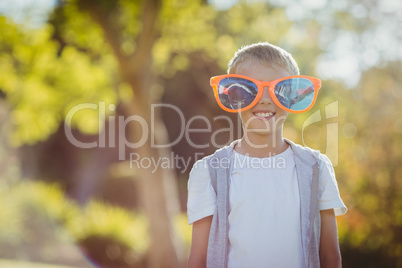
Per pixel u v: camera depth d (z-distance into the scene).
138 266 9.91
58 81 9.52
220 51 9.64
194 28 9.21
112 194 14.12
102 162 18.62
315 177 1.91
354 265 7.60
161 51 9.40
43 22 8.43
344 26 9.62
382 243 7.63
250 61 2.04
